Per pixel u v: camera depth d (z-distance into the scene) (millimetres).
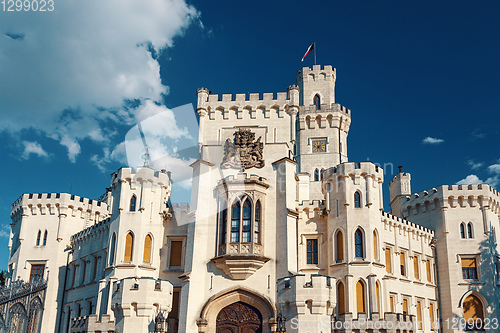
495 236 52656
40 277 53844
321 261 43219
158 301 36188
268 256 40250
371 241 42094
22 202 56688
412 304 47312
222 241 40938
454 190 53156
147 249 43375
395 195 59250
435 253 52906
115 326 36156
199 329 38656
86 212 57844
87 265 50438
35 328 51281
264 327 38250
